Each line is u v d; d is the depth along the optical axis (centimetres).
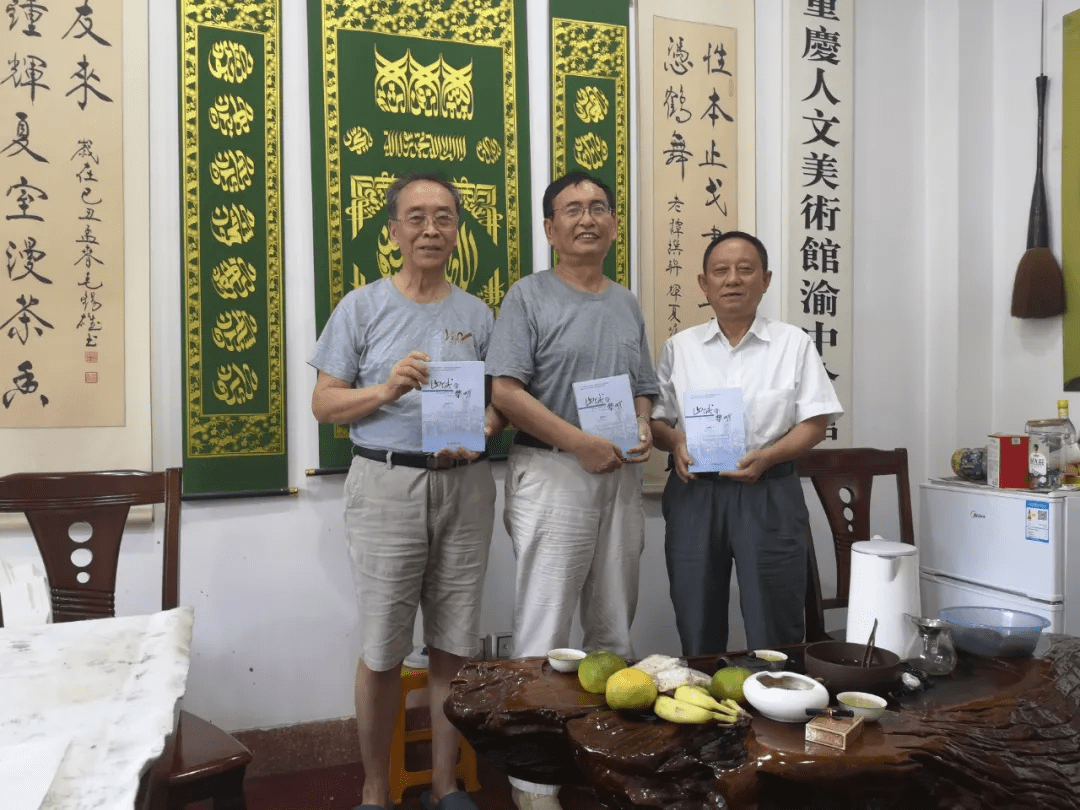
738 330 222
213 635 227
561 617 198
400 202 193
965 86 293
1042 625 143
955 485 250
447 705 126
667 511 221
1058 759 111
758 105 283
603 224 201
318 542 237
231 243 227
